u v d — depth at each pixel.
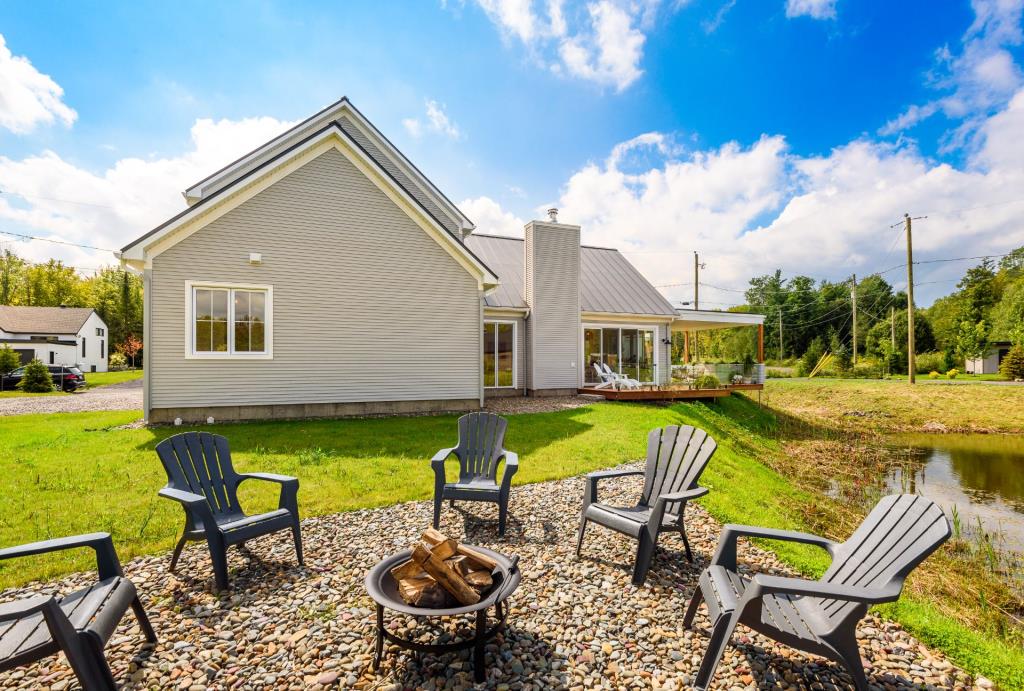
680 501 3.76
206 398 9.94
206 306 9.99
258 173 10.21
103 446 7.67
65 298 54.59
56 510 4.79
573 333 16.58
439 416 11.21
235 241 10.19
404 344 11.79
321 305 10.96
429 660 2.60
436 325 12.13
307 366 10.83
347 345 11.20
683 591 3.46
